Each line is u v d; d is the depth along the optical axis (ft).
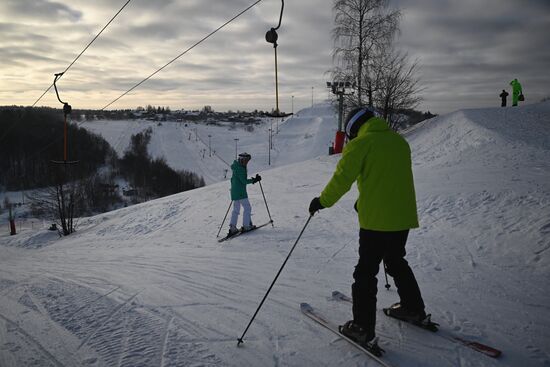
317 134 457.68
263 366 8.27
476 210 19.94
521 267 13.10
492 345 8.51
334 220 23.54
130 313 11.42
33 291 14.61
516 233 16.02
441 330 9.20
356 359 8.29
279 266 15.85
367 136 8.30
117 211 63.82
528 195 20.17
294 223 24.53
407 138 56.70
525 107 59.67
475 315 9.95
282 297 12.15
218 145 448.65
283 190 38.19
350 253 16.89
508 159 31.12
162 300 12.53
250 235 22.93
